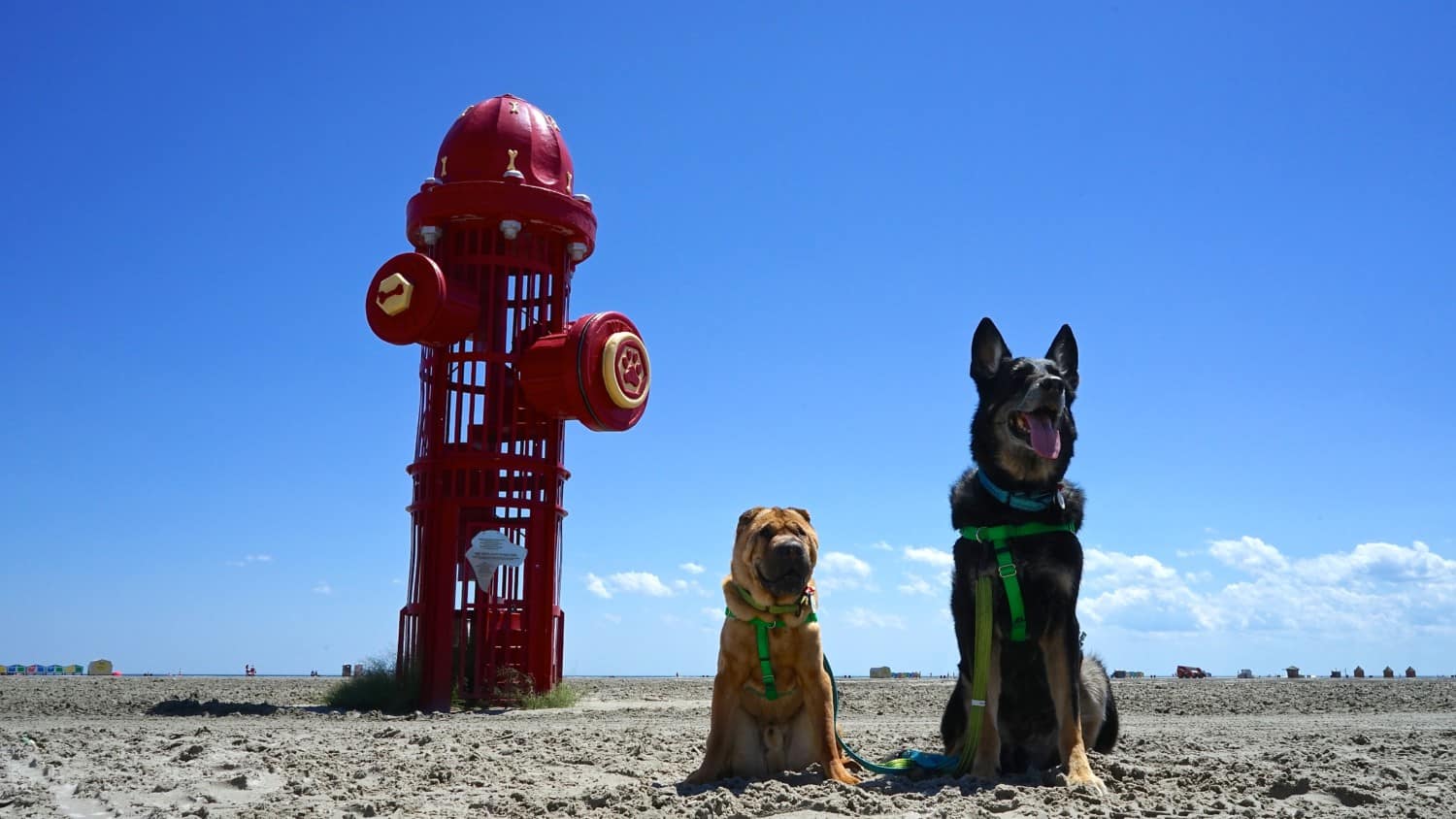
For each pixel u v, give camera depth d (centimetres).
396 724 1673
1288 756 1013
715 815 741
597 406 2180
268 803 831
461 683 2152
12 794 868
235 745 1159
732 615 877
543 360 2191
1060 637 847
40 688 2797
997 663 861
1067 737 836
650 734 1397
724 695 885
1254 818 695
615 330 2258
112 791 886
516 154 2288
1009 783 823
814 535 882
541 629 2203
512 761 1077
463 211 2220
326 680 3759
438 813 791
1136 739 1307
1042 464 855
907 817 700
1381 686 3250
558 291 2341
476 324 2211
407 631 2180
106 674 5275
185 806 827
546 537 2238
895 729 1535
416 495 2262
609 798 823
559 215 2261
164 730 1447
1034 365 861
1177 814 708
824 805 734
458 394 2227
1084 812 705
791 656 870
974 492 891
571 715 1912
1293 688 3097
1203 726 1634
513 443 2244
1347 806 750
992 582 852
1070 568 850
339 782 930
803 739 900
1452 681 3906
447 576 2145
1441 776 887
